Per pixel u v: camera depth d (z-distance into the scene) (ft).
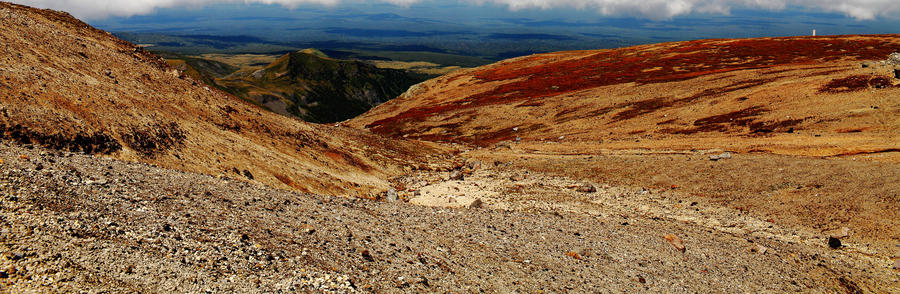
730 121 175.22
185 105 106.32
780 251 79.97
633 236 81.71
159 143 80.02
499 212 92.38
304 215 63.52
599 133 196.24
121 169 61.16
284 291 40.11
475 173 147.95
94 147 68.49
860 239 82.33
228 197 62.49
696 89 236.02
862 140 126.62
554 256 66.59
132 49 147.33
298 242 51.65
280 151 109.50
